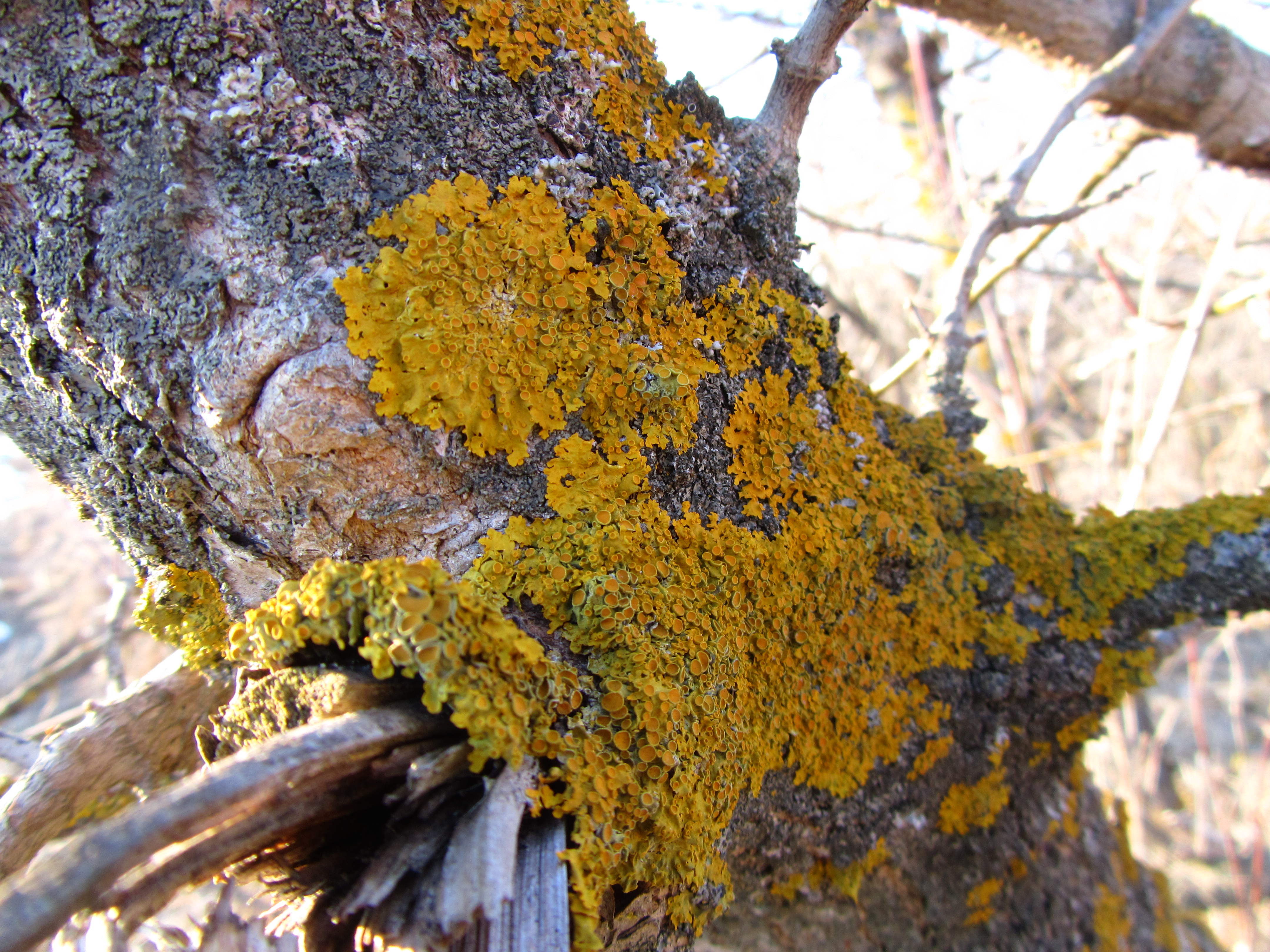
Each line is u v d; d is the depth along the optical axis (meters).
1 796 0.21
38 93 0.14
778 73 0.19
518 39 0.16
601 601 0.15
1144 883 0.27
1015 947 0.22
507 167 0.16
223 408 0.15
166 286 0.15
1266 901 0.57
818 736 0.18
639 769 0.15
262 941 0.15
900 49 0.46
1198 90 0.27
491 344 0.15
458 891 0.13
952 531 0.21
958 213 0.45
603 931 0.15
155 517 0.16
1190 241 0.50
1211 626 0.22
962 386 0.23
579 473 0.16
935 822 0.21
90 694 0.63
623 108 0.17
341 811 0.14
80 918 0.13
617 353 0.16
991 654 0.21
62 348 0.15
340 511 0.16
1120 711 0.60
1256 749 0.79
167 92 0.14
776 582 0.18
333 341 0.15
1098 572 0.21
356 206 0.15
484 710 0.13
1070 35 0.26
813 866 0.20
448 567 0.16
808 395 0.19
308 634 0.14
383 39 0.15
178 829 0.12
